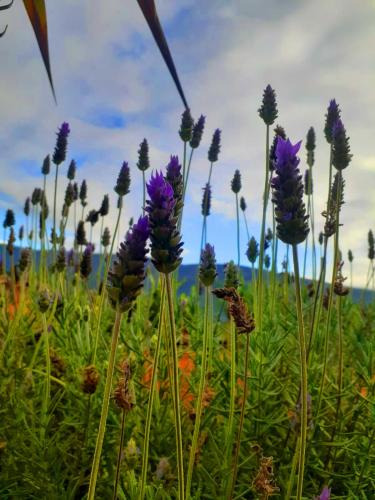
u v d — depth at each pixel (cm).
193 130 59
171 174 28
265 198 48
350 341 58
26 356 57
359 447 42
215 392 43
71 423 42
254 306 49
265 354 43
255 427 41
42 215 80
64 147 70
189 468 31
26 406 43
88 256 58
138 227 19
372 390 44
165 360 48
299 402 33
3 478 40
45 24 33
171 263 21
